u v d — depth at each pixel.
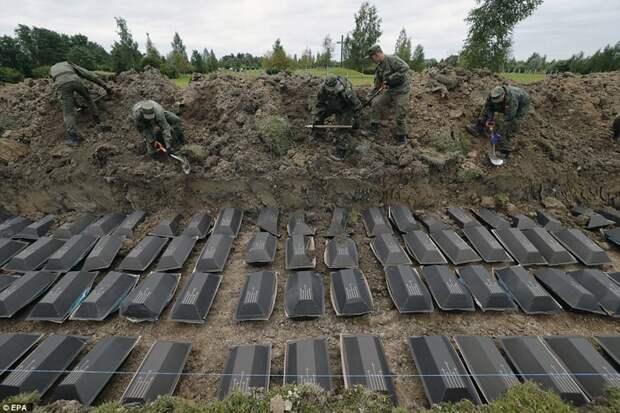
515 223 6.93
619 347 4.28
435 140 8.12
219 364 4.31
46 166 7.71
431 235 6.59
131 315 4.84
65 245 6.14
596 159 8.09
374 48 7.32
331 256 5.93
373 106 7.94
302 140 8.19
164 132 7.14
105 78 9.46
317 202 7.48
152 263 6.07
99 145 7.79
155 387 3.76
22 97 9.24
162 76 9.73
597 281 5.25
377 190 7.44
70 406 3.52
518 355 4.14
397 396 3.81
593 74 11.39
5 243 6.38
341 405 3.37
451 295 4.93
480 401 3.60
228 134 8.09
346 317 4.91
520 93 7.35
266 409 3.31
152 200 7.52
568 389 3.65
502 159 7.98
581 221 7.14
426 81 9.62
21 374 3.88
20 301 5.04
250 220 7.43
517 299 5.10
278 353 4.43
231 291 5.48
